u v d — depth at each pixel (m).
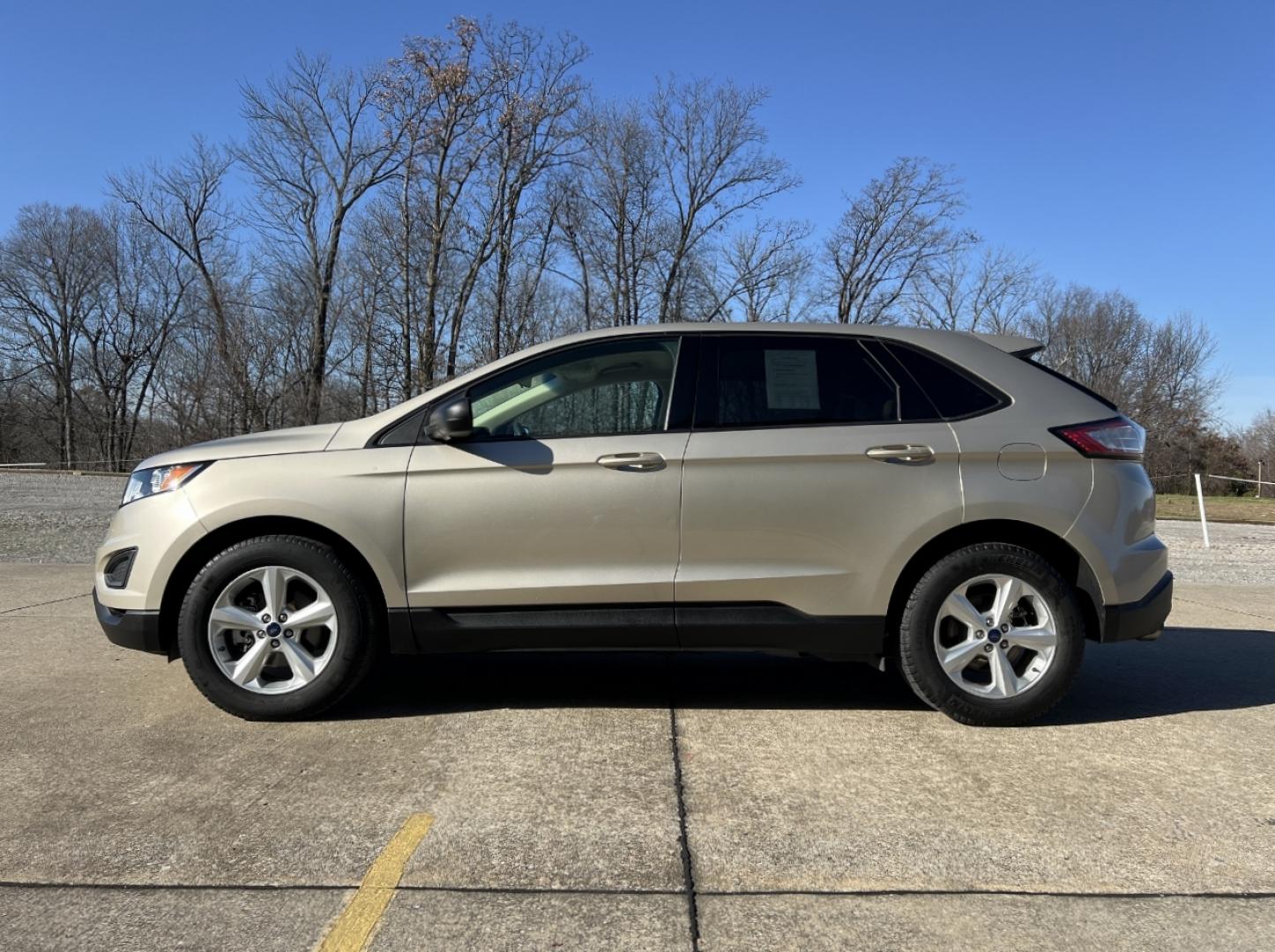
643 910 2.41
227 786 3.18
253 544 3.74
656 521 3.74
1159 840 2.83
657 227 35.22
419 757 3.46
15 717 3.91
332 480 3.73
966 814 3.01
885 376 3.92
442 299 33.69
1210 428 39.84
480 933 2.29
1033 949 2.24
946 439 3.78
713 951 2.22
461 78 30.70
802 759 3.48
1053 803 3.10
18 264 45.75
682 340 3.96
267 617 3.78
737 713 4.05
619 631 3.76
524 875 2.58
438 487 3.73
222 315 34.16
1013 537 3.89
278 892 2.48
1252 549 12.67
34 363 47.19
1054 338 45.34
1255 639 5.82
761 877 2.59
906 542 3.75
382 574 3.74
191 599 3.74
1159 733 3.83
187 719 3.88
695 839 2.81
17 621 5.86
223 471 3.77
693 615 3.77
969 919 2.38
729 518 3.74
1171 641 5.76
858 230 38.25
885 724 3.91
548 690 4.38
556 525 3.74
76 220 45.78
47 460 48.88
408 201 31.97
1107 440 3.85
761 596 3.78
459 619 3.76
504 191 32.81
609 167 34.34
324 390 33.88
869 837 2.83
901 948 2.24
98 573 3.93
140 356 46.66
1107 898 2.49
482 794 3.13
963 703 3.80
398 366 33.72
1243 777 3.35
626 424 3.85
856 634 3.80
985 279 39.72
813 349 3.96
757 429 3.80
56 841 2.76
